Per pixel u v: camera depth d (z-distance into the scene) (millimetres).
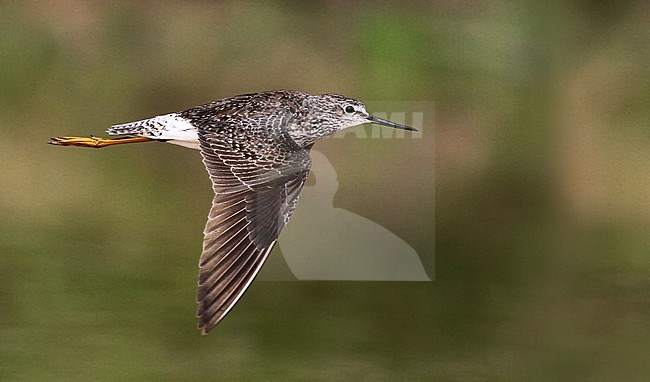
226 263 8500
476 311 14734
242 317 14438
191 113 9875
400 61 19125
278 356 13492
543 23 19562
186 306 14469
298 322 14320
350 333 14102
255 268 8500
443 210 17531
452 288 15445
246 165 9234
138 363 13070
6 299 14477
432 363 13406
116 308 14344
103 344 13430
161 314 14250
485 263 16219
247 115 9930
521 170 18250
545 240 16891
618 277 15617
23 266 15383
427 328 14227
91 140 10523
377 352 13695
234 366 13266
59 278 15102
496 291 15344
